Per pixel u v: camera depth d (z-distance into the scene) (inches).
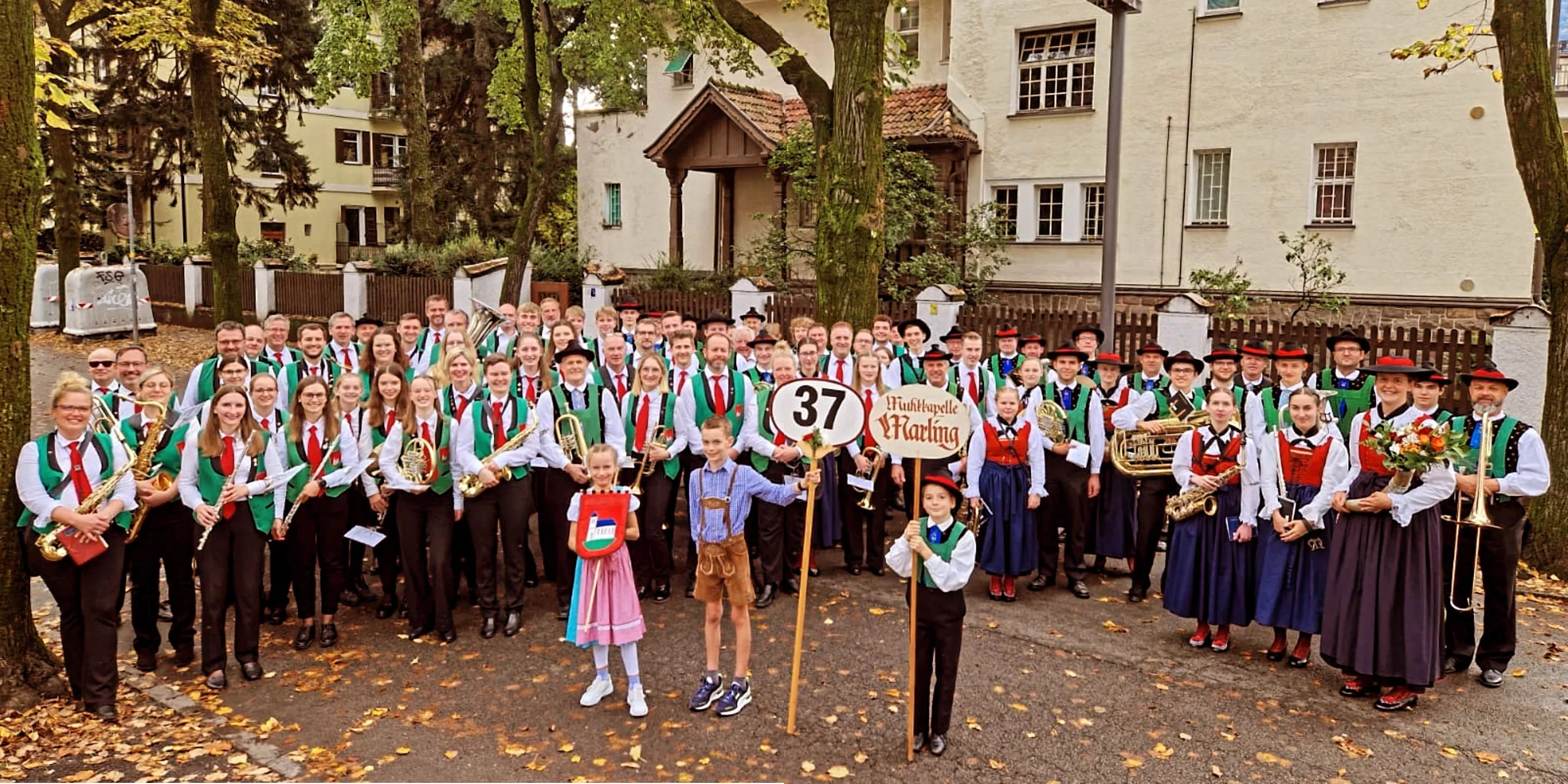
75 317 926.4
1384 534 239.9
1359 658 241.1
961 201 816.3
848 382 394.0
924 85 861.8
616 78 784.9
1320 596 261.0
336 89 757.9
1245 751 221.3
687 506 423.2
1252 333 524.7
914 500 219.6
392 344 346.6
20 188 237.3
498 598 325.4
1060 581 348.5
